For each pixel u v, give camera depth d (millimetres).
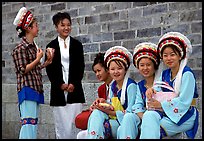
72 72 4840
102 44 5727
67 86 4785
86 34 5879
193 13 4977
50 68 4832
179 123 3611
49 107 6023
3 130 6574
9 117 6523
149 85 4000
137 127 3797
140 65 3945
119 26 5586
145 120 3584
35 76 4477
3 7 6664
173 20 5129
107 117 3967
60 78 4809
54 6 6172
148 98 3717
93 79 5758
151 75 3977
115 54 4090
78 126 4168
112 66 4074
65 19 4836
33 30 4555
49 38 6195
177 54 3727
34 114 4461
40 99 4535
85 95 5738
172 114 3619
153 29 5293
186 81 3658
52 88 4840
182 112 3615
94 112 3895
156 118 3592
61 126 4871
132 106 3994
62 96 4805
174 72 3812
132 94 4035
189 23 5000
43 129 6074
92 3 5836
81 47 4965
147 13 5352
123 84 4102
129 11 5508
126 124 3730
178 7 5098
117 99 4078
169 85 3781
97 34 5777
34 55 4504
